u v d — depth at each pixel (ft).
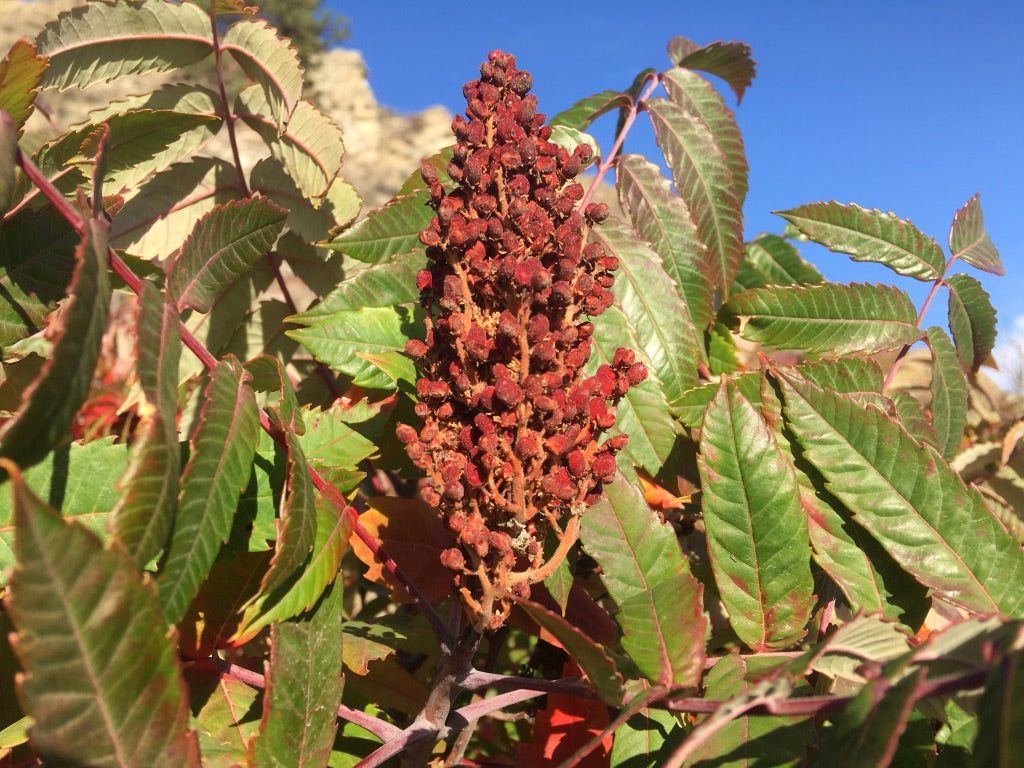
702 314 1.05
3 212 0.57
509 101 0.72
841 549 0.75
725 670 0.65
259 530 0.68
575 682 0.68
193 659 0.70
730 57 1.19
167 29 0.95
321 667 0.63
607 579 0.71
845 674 0.59
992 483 1.23
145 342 0.52
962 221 1.14
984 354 1.16
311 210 1.16
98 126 0.75
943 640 0.51
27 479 0.62
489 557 0.61
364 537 0.75
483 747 1.13
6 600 0.39
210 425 0.58
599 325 0.93
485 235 0.66
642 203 1.07
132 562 0.45
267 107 1.07
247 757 0.57
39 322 0.73
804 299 1.03
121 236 1.05
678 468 1.05
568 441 0.60
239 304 1.13
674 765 0.49
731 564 0.72
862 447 0.75
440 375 0.68
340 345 0.83
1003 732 0.43
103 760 0.43
